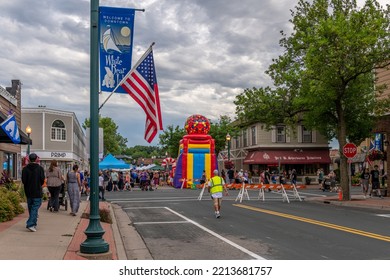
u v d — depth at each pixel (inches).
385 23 912.9
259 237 469.7
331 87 913.5
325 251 388.2
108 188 1464.1
